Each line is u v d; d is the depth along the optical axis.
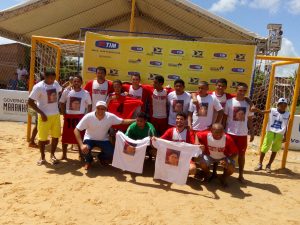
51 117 7.22
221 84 7.42
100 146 7.21
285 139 8.55
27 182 6.18
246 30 12.83
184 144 6.50
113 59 8.71
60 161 7.66
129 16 15.90
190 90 8.55
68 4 13.88
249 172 8.27
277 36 13.02
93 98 7.88
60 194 5.71
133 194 5.95
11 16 13.47
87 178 6.62
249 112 7.35
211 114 7.37
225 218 5.29
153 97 7.76
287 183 7.56
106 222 4.84
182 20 14.38
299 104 17.59
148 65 8.64
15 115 13.01
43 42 9.52
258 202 6.16
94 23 16.47
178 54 8.52
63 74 15.41
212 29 13.98
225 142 6.64
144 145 6.76
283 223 5.31
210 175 7.39
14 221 4.66
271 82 9.29
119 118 7.18
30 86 9.35
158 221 4.97
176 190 6.36
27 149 8.66
